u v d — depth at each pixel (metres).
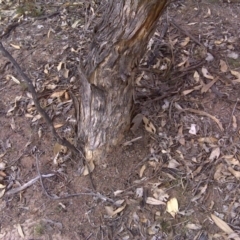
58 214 1.16
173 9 1.61
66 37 1.56
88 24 1.59
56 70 1.44
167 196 1.15
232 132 1.23
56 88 1.39
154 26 0.96
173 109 1.28
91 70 1.01
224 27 1.52
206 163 1.19
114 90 1.05
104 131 1.13
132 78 1.06
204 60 1.39
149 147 1.21
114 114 1.10
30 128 1.31
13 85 1.42
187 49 1.44
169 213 1.13
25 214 1.17
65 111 1.32
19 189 1.20
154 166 1.19
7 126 1.33
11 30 1.63
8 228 1.15
